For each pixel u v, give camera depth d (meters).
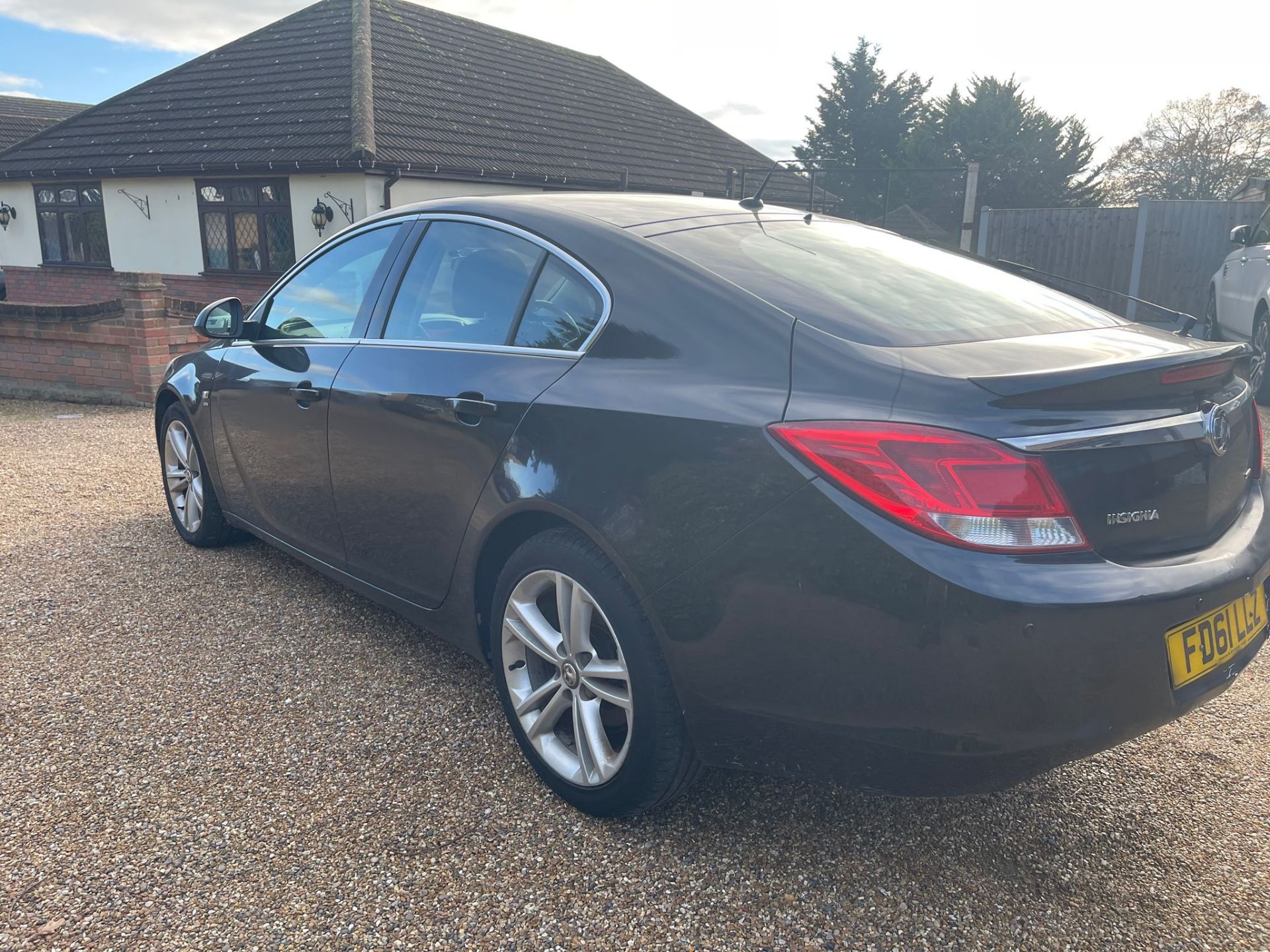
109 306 8.36
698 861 2.23
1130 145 45.50
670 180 20.50
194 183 15.84
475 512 2.56
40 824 2.31
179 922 1.99
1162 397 1.99
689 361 2.16
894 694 1.81
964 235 14.66
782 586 1.90
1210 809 2.50
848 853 2.28
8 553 4.32
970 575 1.72
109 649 3.31
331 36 18.14
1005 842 2.34
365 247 3.37
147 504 5.20
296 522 3.51
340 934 1.96
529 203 2.83
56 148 17.86
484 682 3.12
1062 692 1.76
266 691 3.02
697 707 2.07
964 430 1.76
